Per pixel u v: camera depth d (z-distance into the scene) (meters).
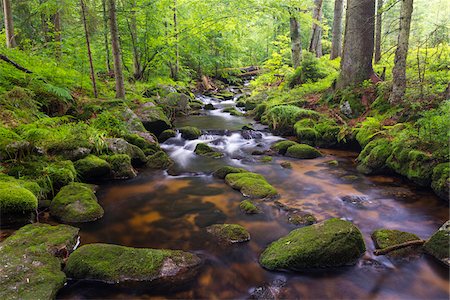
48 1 12.09
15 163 5.92
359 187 6.90
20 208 4.70
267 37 28.45
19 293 3.26
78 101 10.02
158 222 5.38
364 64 10.98
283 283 3.89
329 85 12.96
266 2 15.30
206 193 6.65
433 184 6.25
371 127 8.84
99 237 4.85
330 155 9.44
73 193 5.68
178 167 8.51
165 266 3.97
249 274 4.06
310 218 5.40
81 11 11.22
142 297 3.62
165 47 16.50
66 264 3.92
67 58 12.56
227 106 19.02
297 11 16.17
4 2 12.01
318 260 4.07
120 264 3.90
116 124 9.27
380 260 4.28
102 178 7.27
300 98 13.52
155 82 17.08
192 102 18.31
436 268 4.11
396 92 8.98
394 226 5.22
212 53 26.78
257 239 4.88
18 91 7.72
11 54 9.80
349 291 3.76
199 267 4.14
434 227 5.17
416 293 3.73
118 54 11.26
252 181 6.86
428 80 9.06
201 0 16.11
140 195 6.52
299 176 7.70
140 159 8.41
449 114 6.48
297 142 10.90
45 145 6.75
